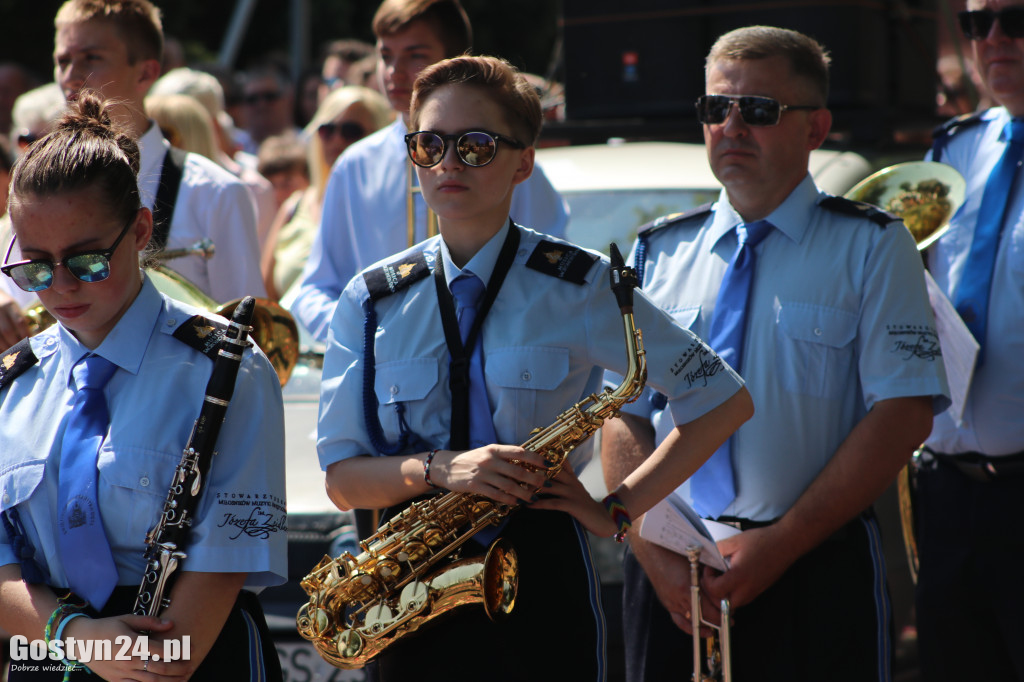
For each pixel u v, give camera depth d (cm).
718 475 614
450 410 501
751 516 611
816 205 634
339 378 516
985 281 691
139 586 452
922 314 606
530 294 504
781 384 607
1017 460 673
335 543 731
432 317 507
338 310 529
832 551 602
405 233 781
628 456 627
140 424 454
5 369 478
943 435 696
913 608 805
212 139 1016
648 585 639
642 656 635
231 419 466
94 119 470
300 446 806
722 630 578
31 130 1095
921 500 720
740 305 619
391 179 788
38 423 467
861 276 611
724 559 597
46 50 2930
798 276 615
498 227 514
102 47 758
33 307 627
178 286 620
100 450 453
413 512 490
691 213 658
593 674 492
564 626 488
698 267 642
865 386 605
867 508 618
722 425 521
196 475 446
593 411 485
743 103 621
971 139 745
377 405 507
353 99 1166
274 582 475
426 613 478
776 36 637
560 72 1225
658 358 516
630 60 1078
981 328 688
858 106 1011
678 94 1064
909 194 701
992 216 699
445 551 487
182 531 445
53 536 458
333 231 804
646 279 657
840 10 997
